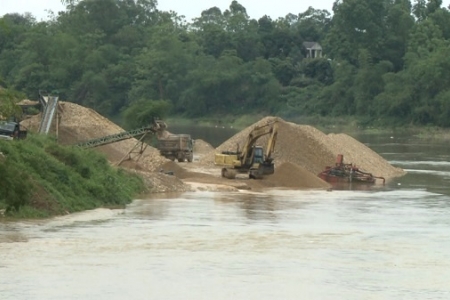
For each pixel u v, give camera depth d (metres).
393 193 161.75
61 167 126.00
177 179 156.12
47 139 149.25
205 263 83.06
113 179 134.62
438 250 94.25
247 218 118.38
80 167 132.00
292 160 192.38
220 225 110.06
